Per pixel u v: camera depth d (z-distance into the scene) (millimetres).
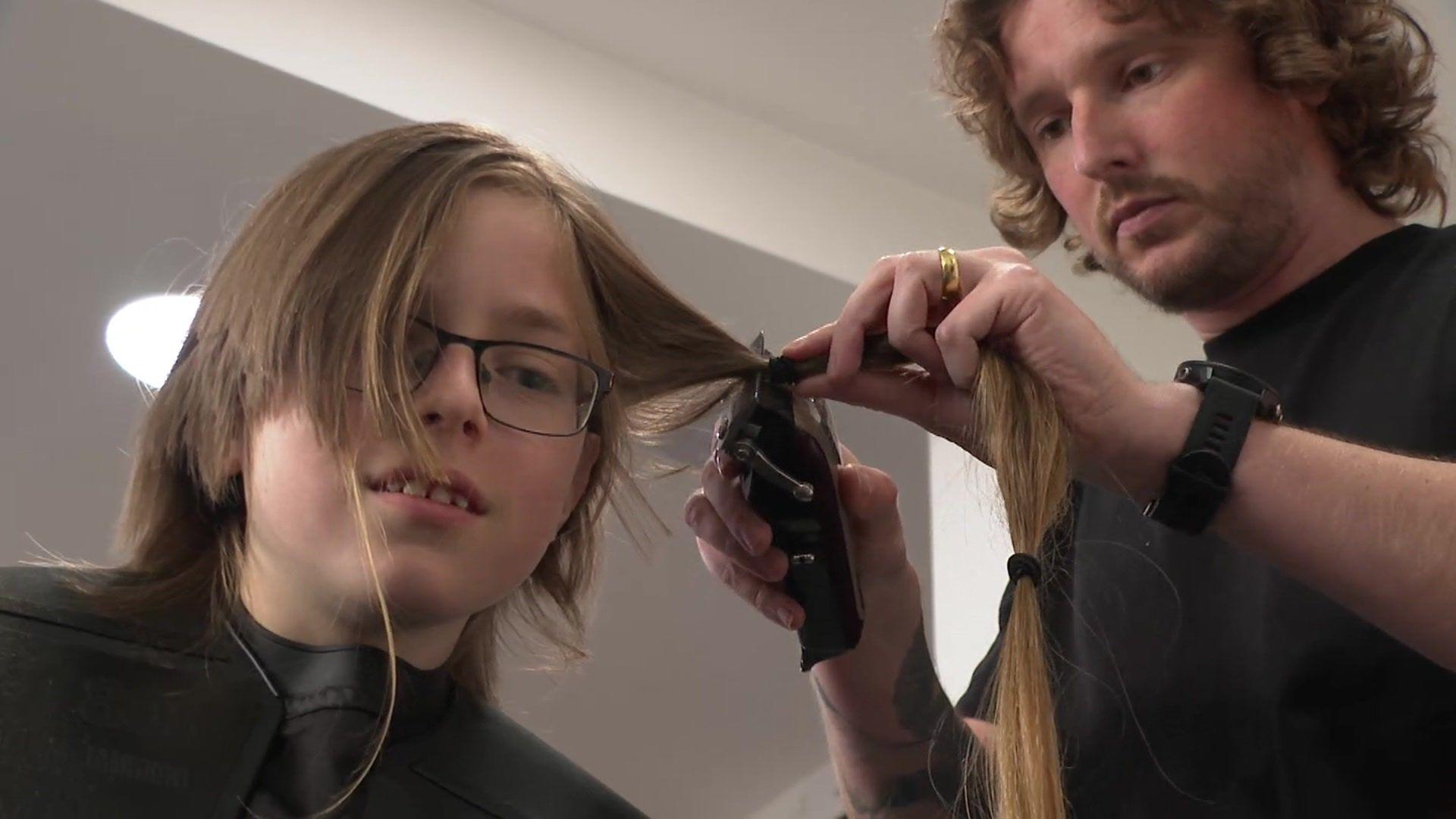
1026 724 699
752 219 1794
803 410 877
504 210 841
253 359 779
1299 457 785
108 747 696
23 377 1848
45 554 2115
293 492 746
